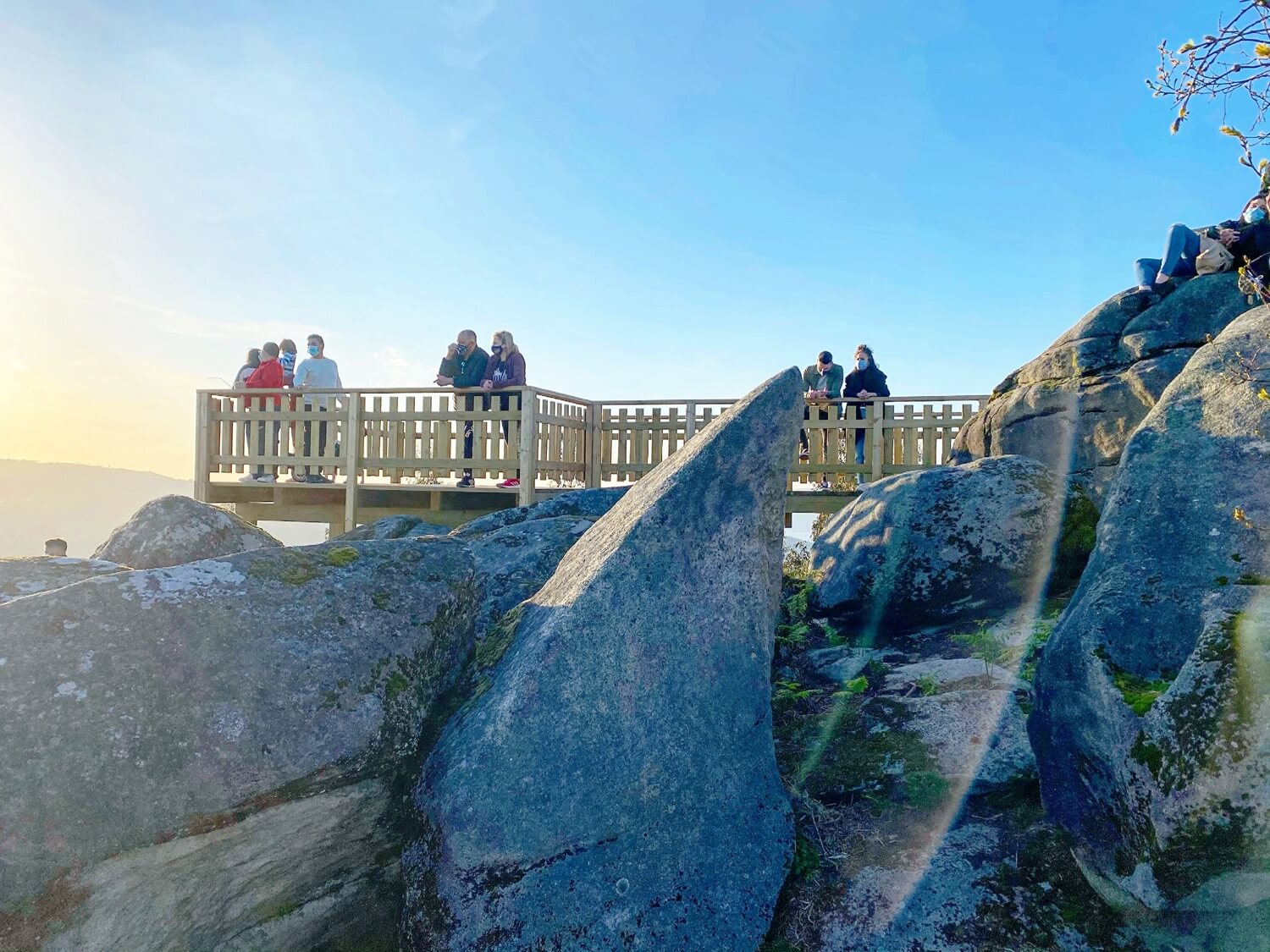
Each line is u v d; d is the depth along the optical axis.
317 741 2.94
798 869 3.27
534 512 7.54
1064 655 3.16
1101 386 6.70
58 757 2.53
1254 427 3.44
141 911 2.71
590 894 2.93
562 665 3.23
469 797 2.98
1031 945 2.86
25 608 2.77
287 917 3.19
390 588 3.50
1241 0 2.46
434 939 2.90
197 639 2.92
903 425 10.17
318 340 11.89
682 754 3.26
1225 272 6.57
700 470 3.80
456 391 10.70
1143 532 3.42
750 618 3.68
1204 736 2.48
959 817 3.41
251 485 11.86
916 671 4.61
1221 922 2.69
